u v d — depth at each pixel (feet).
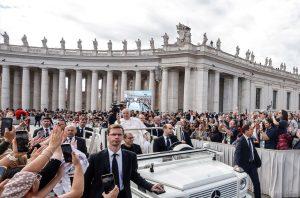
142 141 39.78
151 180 24.94
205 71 197.06
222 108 247.09
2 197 11.20
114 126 21.90
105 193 17.08
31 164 14.16
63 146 17.47
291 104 323.98
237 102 239.09
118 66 226.17
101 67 230.27
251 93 260.21
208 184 25.21
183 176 25.57
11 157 18.11
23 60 231.50
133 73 239.09
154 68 211.41
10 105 254.06
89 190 21.40
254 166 37.29
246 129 37.40
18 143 18.45
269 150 42.98
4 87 229.25
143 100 118.01
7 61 229.25
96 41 235.61
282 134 47.39
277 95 302.25
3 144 21.67
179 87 217.77
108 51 228.84
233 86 234.79
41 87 237.45
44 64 234.17
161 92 204.44
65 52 238.27
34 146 24.61
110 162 21.52
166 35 203.51
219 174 26.94
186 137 48.62
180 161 29.73
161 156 29.94
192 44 195.52
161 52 199.31
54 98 251.39
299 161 43.04
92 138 42.32
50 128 42.14
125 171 21.75
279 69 310.86
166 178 25.07
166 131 37.45
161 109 200.85
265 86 282.15
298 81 328.08
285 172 42.27
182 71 213.46
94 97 232.12
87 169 21.72
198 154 32.91
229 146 46.37
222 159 46.98
